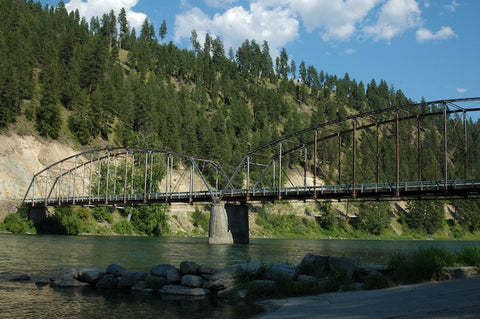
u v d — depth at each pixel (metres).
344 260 21.69
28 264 33.03
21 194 103.06
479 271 21.27
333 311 13.57
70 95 138.00
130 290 21.98
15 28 164.75
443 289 15.80
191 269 21.95
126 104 145.38
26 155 109.75
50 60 151.88
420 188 59.59
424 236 154.88
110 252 45.66
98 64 163.88
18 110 116.81
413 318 10.80
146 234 103.62
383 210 151.25
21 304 18.47
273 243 85.56
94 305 18.31
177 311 17.05
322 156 181.00
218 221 76.94
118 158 132.12
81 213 101.19
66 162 118.12
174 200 86.44
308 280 19.94
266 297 19.09
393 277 20.91
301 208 151.62
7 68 111.25
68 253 43.16
